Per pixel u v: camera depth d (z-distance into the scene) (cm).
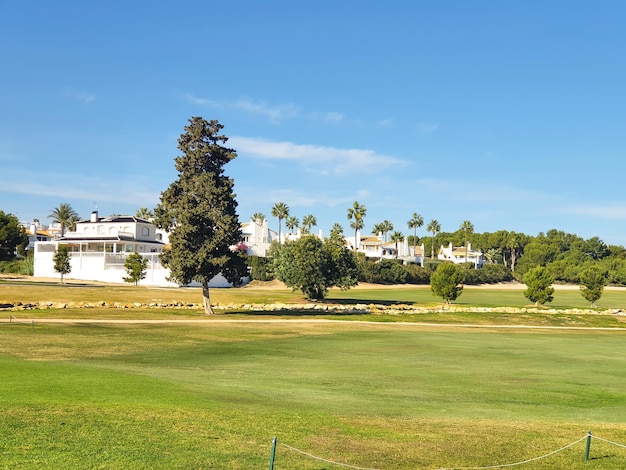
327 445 1345
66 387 1741
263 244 14350
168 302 6888
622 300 9825
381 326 5119
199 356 2970
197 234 5612
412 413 1742
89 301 6519
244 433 1390
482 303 8450
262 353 3164
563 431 1574
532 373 2661
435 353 3338
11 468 1093
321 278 7519
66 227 16050
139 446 1248
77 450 1203
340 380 2325
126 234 10988
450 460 1288
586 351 3619
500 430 1556
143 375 2136
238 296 7931
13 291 6575
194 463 1168
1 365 2116
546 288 7444
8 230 11850
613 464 1304
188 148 5703
